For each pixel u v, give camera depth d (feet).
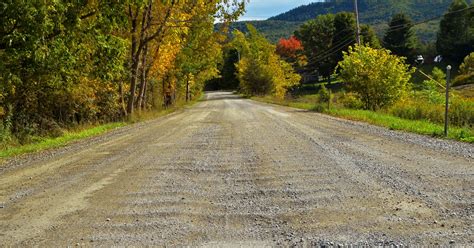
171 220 15.62
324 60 252.83
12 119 55.21
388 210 15.90
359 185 19.65
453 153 27.17
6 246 13.65
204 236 13.98
